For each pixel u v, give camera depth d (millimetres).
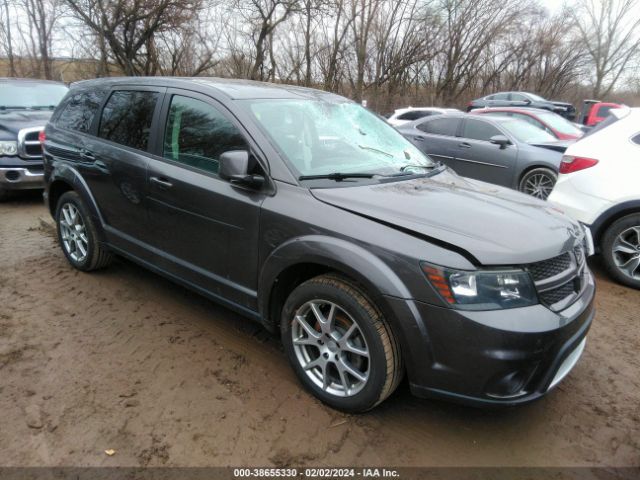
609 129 4945
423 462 2469
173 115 3584
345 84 24438
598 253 5012
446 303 2312
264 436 2588
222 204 3109
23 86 8859
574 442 2652
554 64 34250
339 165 3215
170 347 3404
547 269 2520
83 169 4246
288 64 23812
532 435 2693
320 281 2709
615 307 4379
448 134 9023
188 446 2500
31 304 3984
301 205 2799
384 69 24875
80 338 3490
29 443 2482
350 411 2736
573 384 3184
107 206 4102
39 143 7223
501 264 2338
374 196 2816
